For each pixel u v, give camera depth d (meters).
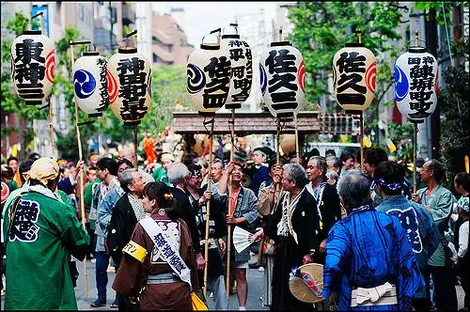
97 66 16.34
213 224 14.60
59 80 45.09
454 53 25.55
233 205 15.03
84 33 73.69
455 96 23.58
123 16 90.88
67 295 11.64
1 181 18.59
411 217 11.81
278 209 12.73
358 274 10.08
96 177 21.62
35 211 11.51
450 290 13.71
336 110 44.25
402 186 11.91
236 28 15.30
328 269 10.01
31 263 11.45
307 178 12.63
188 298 11.22
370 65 15.13
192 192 14.75
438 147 23.73
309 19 38.72
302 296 12.02
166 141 31.98
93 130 49.66
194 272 11.48
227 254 14.31
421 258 12.06
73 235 11.62
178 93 36.38
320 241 12.48
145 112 15.34
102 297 16.33
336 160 17.38
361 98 15.16
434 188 13.99
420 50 15.83
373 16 33.62
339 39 35.88
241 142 29.41
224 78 14.20
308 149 29.69
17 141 49.12
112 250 13.84
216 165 16.03
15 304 11.41
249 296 17.20
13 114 48.03
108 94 15.46
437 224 13.74
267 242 13.88
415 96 15.71
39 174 11.77
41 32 16.16
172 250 11.12
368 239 10.11
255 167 23.12
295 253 12.42
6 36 48.56
